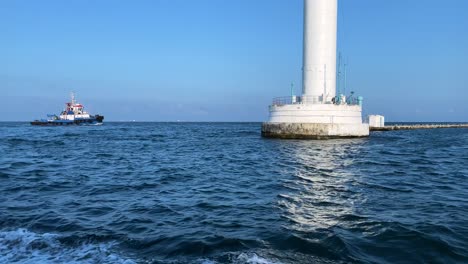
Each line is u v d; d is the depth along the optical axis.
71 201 11.12
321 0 35.88
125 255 6.62
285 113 36.88
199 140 45.88
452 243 7.06
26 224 8.56
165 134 64.62
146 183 14.40
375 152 26.00
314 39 36.50
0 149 31.02
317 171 17.06
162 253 6.70
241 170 17.92
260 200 11.04
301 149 27.78
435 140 42.50
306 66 37.25
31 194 12.28
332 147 29.23
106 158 24.66
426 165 19.33
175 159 23.78
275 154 25.08
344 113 35.44
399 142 37.44
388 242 7.17
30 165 20.44
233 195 11.87
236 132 73.38
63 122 107.44
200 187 13.44
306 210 9.73
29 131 73.00
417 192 12.16
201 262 6.22
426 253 6.62
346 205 10.28
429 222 8.44
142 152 29.42
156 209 10.02
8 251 6.83
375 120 71.12
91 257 6.52
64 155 26.50
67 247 7.04
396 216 9.04
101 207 10.31
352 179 14.74
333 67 37.03
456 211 9.55
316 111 35.25
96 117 113.81
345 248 6.81
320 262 6.24
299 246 6.95
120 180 15.20
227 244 7.06
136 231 8.02
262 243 7.12
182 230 8.05
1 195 12.12
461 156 24.30
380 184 13.59
